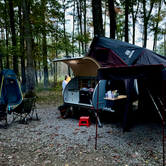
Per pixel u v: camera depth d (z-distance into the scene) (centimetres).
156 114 559
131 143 362
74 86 636
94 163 282
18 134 429
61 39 1138
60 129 466
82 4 1714
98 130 453
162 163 277
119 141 374
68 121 548
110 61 537
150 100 565
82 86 633
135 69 300
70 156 309
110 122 532
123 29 1759
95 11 732
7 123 534
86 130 454
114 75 327
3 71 586
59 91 1405
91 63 554
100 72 350
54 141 380
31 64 923
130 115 470
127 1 1002
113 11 813
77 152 324
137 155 306
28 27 902
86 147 345
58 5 1166
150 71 281
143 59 504
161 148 335
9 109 516
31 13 1072
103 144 359
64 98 598
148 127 477
